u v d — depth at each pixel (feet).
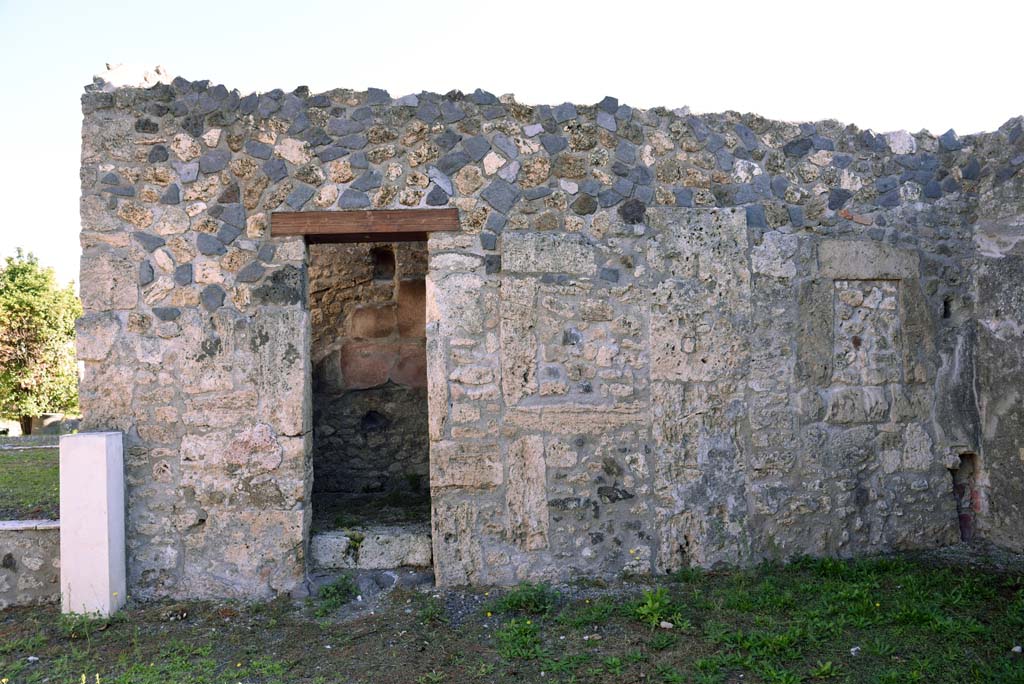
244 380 13.53
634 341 14.38
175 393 13.48
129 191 13.53
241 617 12.64
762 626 11.60
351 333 20.03
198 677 10.35
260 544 13.44
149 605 13.17
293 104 13.78
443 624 12.31
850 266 15.26
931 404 15.72
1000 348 15.44
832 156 15.34
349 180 13.82
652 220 14.51
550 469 14.07
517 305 14.03
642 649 11.05
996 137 15.62
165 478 13.42
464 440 13.91
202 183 13.62
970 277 16.03
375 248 20.08
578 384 14.17
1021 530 15.05
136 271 13.50
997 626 11.39
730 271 14.70
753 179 14.96
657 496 14.34
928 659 10.36
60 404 58.90
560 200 14.24
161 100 13.66
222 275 13.60
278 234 13.67
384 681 10.31
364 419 20.04
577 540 14.10
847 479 15.12
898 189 15.66
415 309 20.08
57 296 59.52
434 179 13.96
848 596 12.65
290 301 13.65
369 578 13.92
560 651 11.12
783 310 14.92
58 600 13.19
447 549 13.83
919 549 15.48
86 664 10.85
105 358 13.42
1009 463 15.26
